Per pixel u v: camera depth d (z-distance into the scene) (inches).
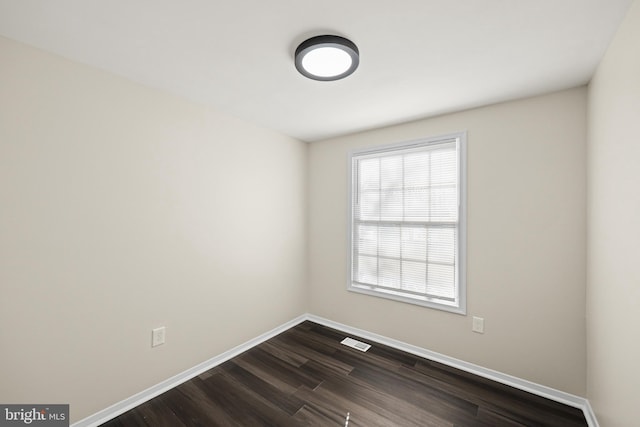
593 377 68.1
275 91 80.2
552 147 78.1
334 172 124.4
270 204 114.4
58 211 61.8
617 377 52.7
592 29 52.4
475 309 89.7
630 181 46.8
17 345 57.0
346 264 120.3
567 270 76.2
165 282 81.1
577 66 65.1
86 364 66.1
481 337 88.7
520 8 47.3
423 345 100.1
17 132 56.5
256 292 109.0
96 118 67.4
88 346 66.4
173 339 83.0
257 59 64.2
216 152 94.3
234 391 80.2
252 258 107.3
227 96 83.7
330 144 125.7
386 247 110.7
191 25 52.3
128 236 73.2
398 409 73.1
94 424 67.0
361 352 102.7
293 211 125.3
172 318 82.7
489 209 87.2
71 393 63.9
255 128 107.7
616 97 52.7
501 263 85.4
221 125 95.7
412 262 104.1
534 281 80.6
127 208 73.0
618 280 51.9
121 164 71.8
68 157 63.1
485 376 87.7
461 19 50.2
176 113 83.4
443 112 93.9
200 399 76.7
